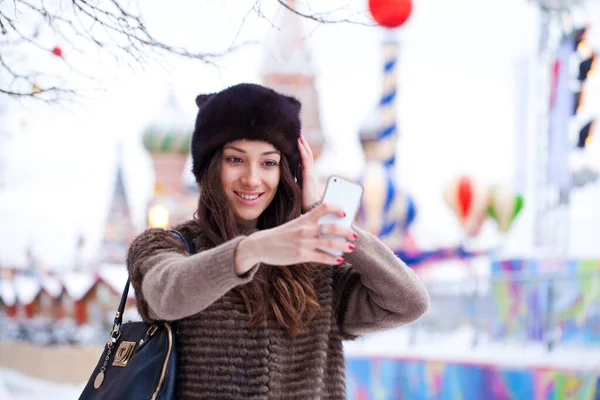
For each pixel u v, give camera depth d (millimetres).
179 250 1709
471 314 8797
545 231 12438
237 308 1735
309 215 1394
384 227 11531
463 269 10789
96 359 7980
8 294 9078
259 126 1824
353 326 1994
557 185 12422
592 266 9648
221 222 1816
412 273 1924
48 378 7844
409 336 8789
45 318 8586
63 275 12164
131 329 1729
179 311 1457
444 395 7160
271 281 1798
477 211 11383
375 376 7434
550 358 7301
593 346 7812
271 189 1879
